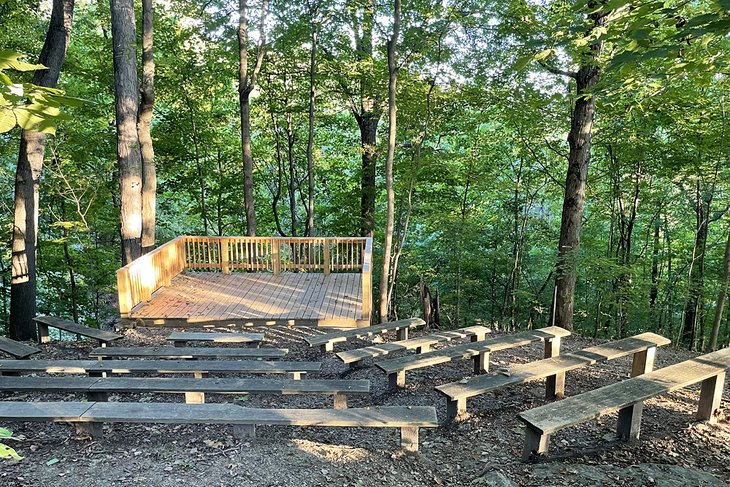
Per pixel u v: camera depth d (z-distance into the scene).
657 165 11.20
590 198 13.97
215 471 3.20
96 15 13.47
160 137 13.59
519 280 16.36
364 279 7.68
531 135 11.87
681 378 4.03
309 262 10.67
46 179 11.56
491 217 16.19
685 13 3.73
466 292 15.57
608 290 12.22
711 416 4.21
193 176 15.20
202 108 14.27
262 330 7.67
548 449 3.74
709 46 3.49
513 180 14.44
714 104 9.24
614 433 4.05
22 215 9.36
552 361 4.71
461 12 8.35
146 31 8.41
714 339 9.39
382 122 16.06
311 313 7.99
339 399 4.26
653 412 4.46
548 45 3.04
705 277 12.71
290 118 14.91
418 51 8.83
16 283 9.43
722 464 3.51
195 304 8.38
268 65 13.12
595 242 14.49
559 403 3.65
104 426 4.03
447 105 11.20
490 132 13.05
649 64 4.55
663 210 13.21
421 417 3.54
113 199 14.62
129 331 7.51
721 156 9.71
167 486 3.00
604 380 5.47
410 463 3.55
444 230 13.90
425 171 12.45
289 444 3.68
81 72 11.98
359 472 3.33
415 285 15.41
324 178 17.05
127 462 3.32
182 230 17.86
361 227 14.63
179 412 3.55
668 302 13.95
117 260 14.37
